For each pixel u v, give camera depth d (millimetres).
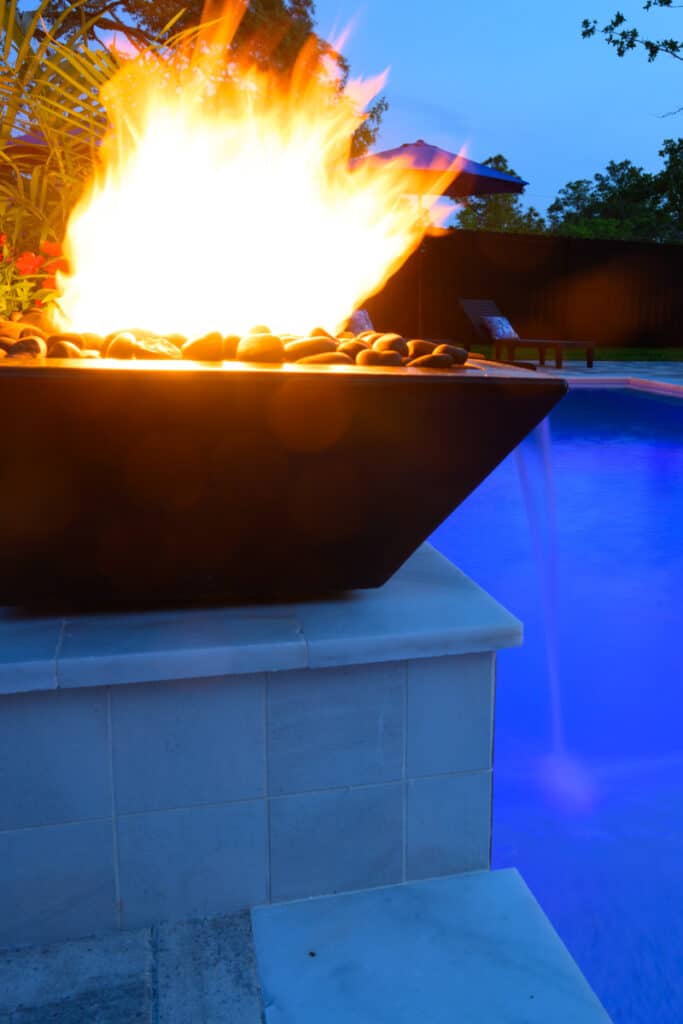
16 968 1168
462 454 1150
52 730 1170
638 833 1697
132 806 1218
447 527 4379
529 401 1112
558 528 4336
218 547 1189
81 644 1171
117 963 1180
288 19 9883
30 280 2127
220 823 1253
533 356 12805
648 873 1566
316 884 1314
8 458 1010
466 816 1358
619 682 2428
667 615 3006
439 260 12406
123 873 1237
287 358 1265
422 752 1310
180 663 1152
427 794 1329
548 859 1607
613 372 10570
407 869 1354
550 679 2445
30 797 1184
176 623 1256
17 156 2143
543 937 1241
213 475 1084
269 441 1065
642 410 8648
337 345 1321
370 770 1292
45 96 2027
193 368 1020
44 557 1146
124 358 1164
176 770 1220
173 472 1067
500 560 3762
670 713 2236
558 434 7484
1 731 1156
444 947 1219
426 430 1110
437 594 1402
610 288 13422
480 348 12758
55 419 982
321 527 1199
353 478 1141
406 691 1279
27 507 1070
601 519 4539
